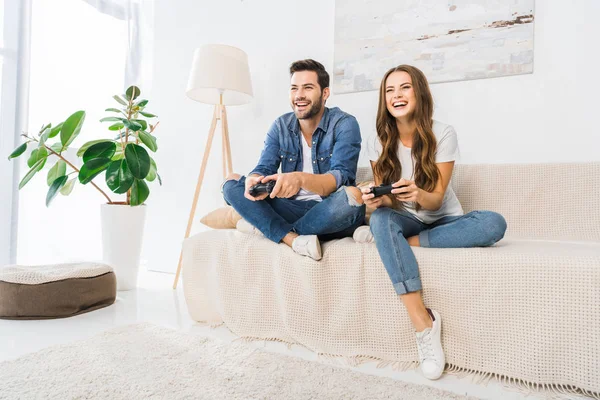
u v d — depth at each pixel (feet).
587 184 5.16
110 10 10.32
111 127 7.43
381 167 4.78
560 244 4.56
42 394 3.07
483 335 3.70
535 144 5.97
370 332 4.19
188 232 7.36
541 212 5.38
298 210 5.04
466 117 6.39
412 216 4.55
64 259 9.52
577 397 3.29
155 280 8.00
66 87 9.37
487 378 3.65
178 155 8.89
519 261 3.59
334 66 7.31
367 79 7.04
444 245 4.19
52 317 5.30
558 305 3.44
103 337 4.42
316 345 4.33
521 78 6.04
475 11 6.27
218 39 8.52
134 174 6.43
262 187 4.49
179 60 8.95
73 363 3.68
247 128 8.18
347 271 4.29
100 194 10.28
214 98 7.62
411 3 6.70
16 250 8.36
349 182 5.04
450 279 3.84
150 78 10.98
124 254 7.01
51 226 9.28
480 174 5.77
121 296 6.62
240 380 3.39
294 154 5.63
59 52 9.24
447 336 3.85
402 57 6.77
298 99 5.30
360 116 7.13
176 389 3.20
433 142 4.45
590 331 3.32
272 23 7.95
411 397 3.13
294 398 3.09
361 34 7.08
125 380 3.34
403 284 3.85
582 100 5.69
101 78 10.11
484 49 6.22
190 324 5.17
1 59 8.18
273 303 4.74
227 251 5.05
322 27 7.50
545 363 3.45
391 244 3.95
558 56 5.82
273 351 4.22
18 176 8.39
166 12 9.12
